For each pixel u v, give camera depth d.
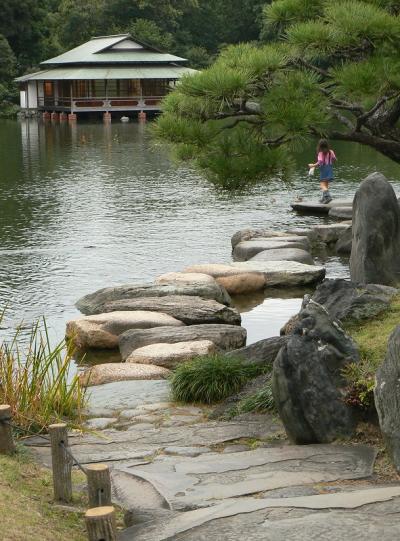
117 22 85.00
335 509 5.45
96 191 29.12
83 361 12.23
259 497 6.08
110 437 8.25
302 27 9.78
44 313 14.52
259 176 10.69
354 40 9.59
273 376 7.71
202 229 21.94
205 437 8.05
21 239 20.98
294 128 9.52
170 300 14.02
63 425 6.43
